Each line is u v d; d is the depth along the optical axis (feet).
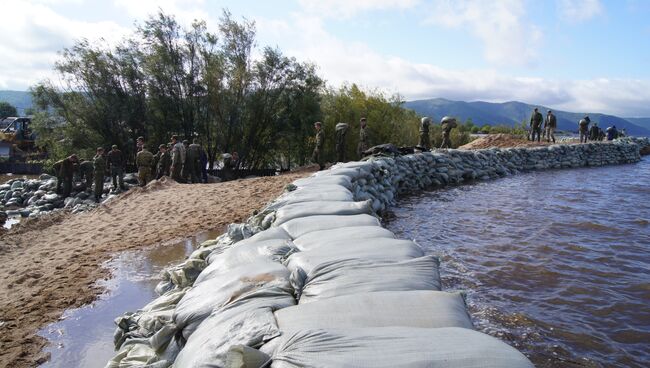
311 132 78.79
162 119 74.79
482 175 61.87
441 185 54.95
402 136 92.38
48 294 19.52
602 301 18.58
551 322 16.65
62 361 13.83
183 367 8.85
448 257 24.45
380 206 35.83
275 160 87.35
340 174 32.17
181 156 52.65
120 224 33.78
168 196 42.37
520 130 130.52
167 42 73.05
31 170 86.99
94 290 19.79
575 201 43.39
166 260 23.81
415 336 7.91
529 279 21.15
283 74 77.46
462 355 7.35
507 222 33.45
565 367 13.69
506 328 16.15
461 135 125.70
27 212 50.57
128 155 74.33
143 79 73.67
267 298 10.57
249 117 76.64
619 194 48.47
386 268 11.64
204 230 29.96
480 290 19.76
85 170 56.39
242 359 7.57
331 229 16.43
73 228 34.68
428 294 9.94
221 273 13.29
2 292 20.42
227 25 74.74
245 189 42.68
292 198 22.34
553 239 28.48
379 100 89.30
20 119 100.89
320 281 11.11
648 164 93.25
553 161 81.20
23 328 16.20
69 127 73.15
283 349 7.77
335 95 87.81
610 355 14.42
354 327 8.63
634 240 28.40
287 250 14.32
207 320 10.10
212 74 72.79
